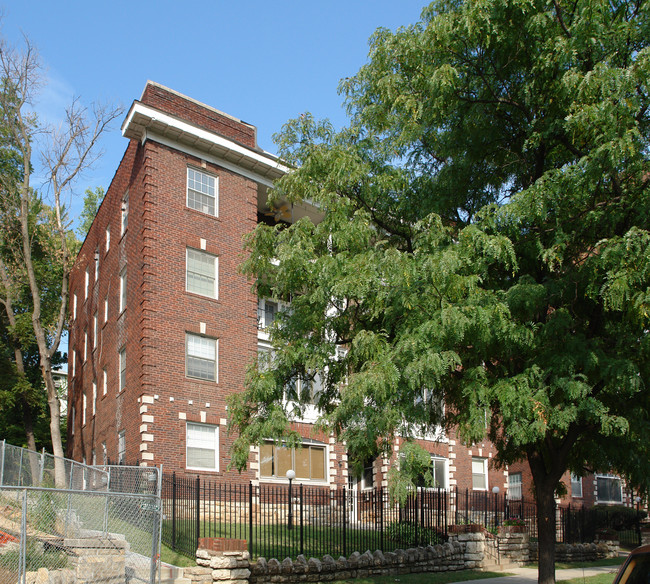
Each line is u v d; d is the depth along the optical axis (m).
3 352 36.31
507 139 14.25
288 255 13.04
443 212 14.50
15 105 28.52
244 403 14.15
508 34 13.02
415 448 11.19
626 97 11.59
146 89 26.53
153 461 22.95
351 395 11.35
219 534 17.00
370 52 14.86
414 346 11.20
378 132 15.45
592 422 12.91
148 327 23.98
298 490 26.38
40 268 37.44
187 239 25.75
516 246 13.12
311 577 16.06
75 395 37.72
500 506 31.05
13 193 30.81
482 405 11.78
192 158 26.64
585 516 27.69
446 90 13.02
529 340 11.84
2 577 10.91
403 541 19.86
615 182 12.21
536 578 18.92
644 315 10.55
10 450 18.28
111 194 31.09
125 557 13.17
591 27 12.09
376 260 12.86
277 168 28.38
